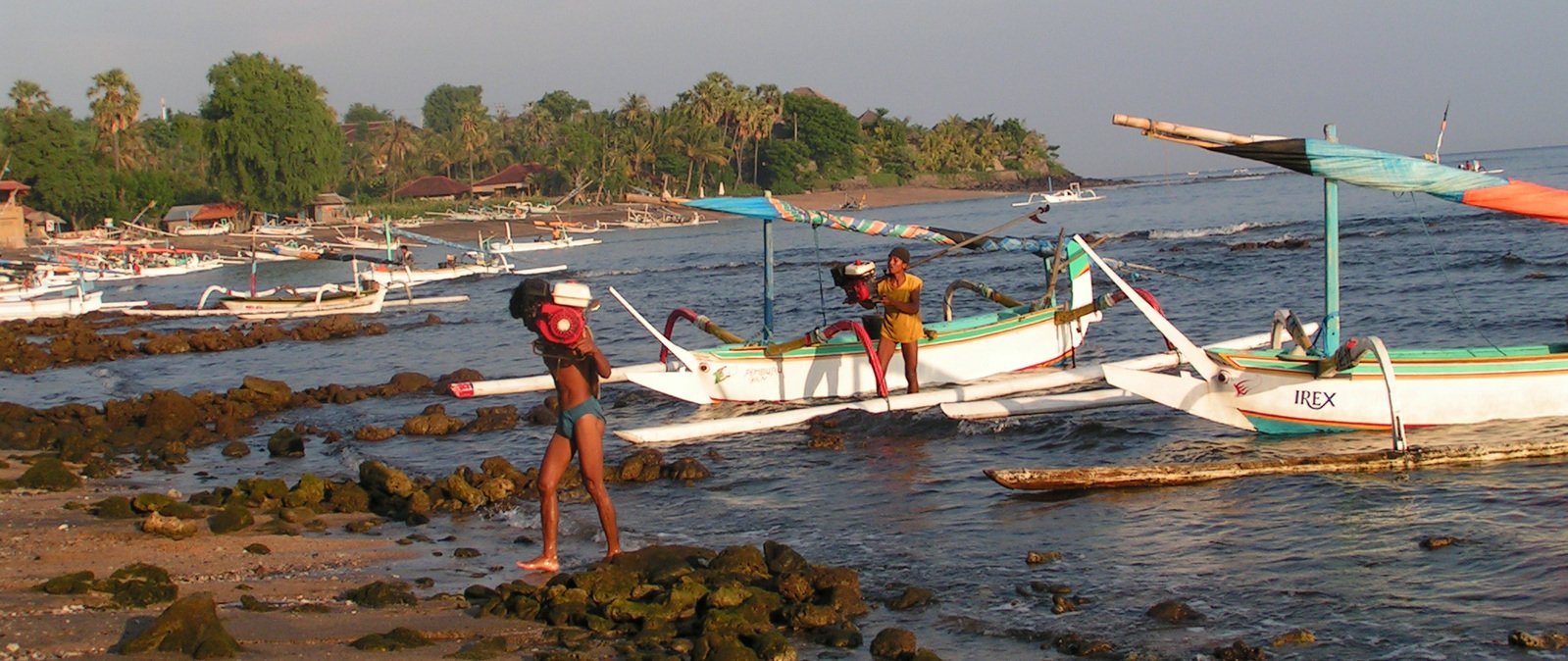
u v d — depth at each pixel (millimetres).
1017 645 7020
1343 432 12156
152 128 147000
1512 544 8172
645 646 6883
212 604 6582
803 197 133375
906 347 15070
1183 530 9078
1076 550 8773
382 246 74688
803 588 7848
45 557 8992
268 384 18516
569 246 79000
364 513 11180
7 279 47906
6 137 97188
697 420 15164
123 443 15336
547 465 8695
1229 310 25000
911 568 8617
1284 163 11594
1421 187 11219
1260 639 6871
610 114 139125
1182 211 83875
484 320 32688
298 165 98812
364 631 7082
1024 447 12508
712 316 30391
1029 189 160375
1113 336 21312
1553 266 27922
